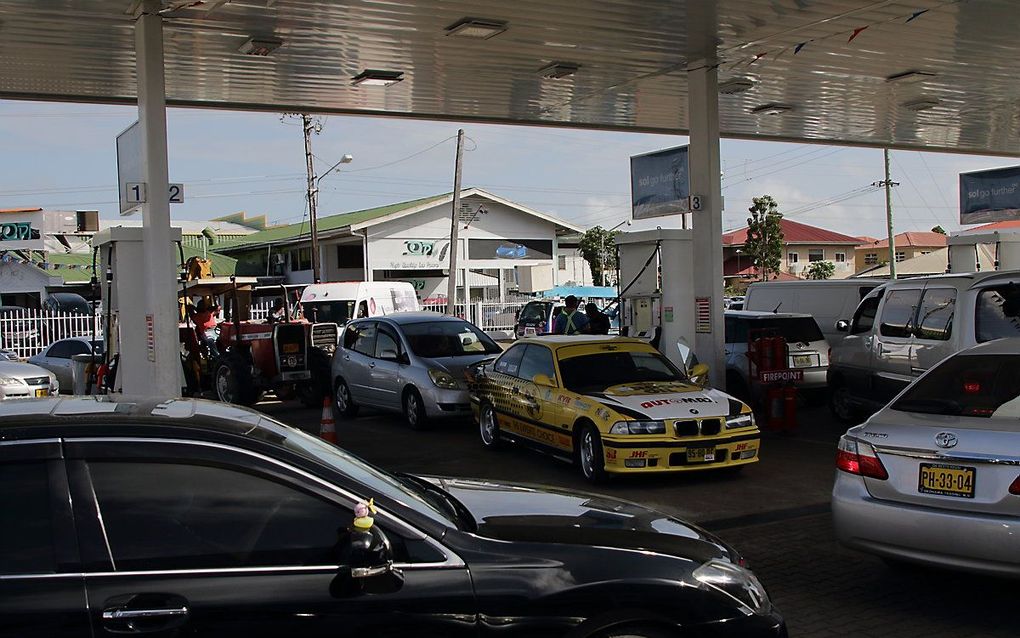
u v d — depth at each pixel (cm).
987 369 604
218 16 1098
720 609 364
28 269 3353
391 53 1297
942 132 2084
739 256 6131
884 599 589
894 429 558
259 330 1586
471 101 1639
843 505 573
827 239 6644
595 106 1711
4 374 1689
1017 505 498
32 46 1195
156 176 1077
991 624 540
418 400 1330
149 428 342
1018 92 1661
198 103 1577
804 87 1596
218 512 337
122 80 1391
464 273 4319
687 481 959
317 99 1587
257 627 323
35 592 310
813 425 1335
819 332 1509
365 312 2536
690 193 1430
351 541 328
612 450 902
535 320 2989
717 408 932
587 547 367
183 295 1557
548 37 1244
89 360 1488
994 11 1162
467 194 4353
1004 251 2103
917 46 1335
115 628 311
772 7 1134
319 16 1115
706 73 1393
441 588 340
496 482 486
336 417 1536
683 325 1426
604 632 351
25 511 322
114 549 324
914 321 1109
